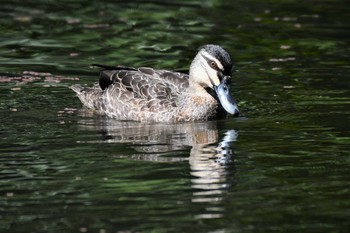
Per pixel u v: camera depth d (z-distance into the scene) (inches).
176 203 481.1
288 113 671.8
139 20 969.5
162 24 955.3
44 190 501.4
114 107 675.4
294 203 481.1
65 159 558.9
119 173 530.6
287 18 990.4
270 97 715.4
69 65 804.0
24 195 494.3
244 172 533.3
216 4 1048.8
